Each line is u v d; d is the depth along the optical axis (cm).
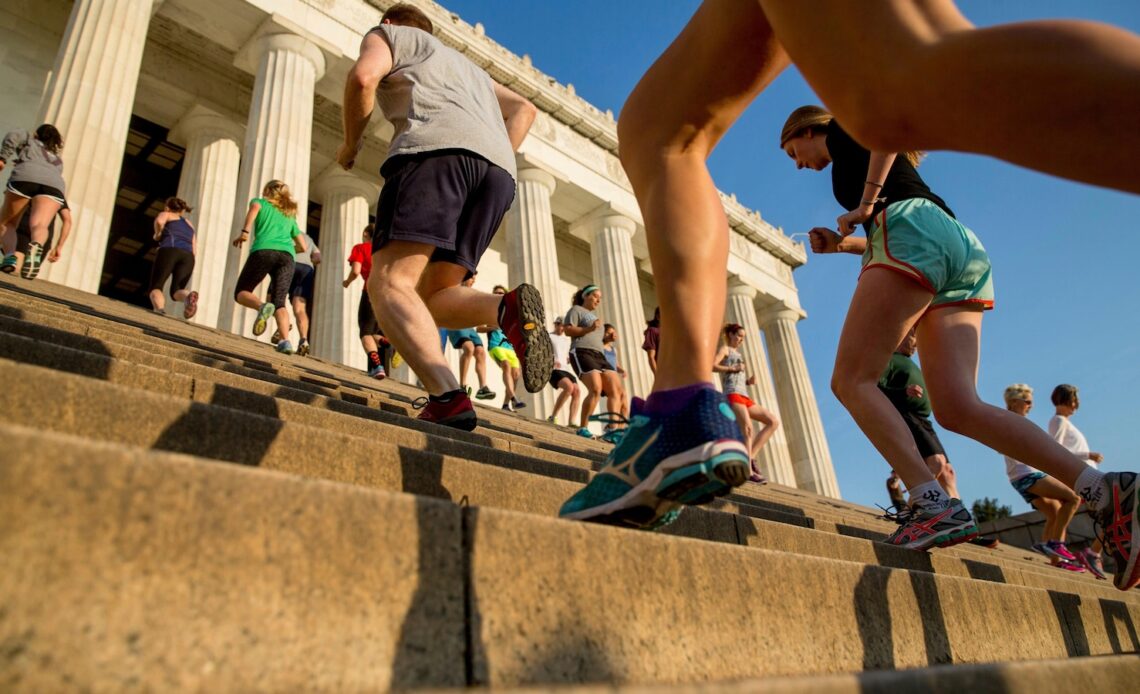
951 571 347
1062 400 738
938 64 98
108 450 94
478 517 126
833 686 108
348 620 104
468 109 334
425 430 312
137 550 91
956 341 320
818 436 2397
